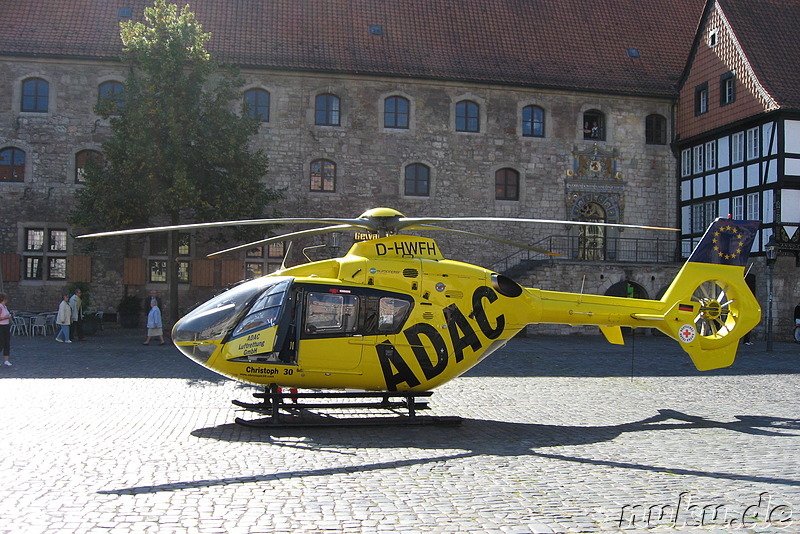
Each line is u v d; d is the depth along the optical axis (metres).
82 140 26.59
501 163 29.50
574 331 27.45
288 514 5.68
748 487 6.78
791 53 27.67
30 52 26.11
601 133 30.72
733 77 27.92
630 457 8.06
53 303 26.53
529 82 29.42
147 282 27.03
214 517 5.56
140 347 20.56
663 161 31.05
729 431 9.74
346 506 5.94
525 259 28.33
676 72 31.81
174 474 6.89
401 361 9.76
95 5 28.27
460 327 10.03
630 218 30.64
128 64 25.02
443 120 29.08
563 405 11.85
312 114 28.12
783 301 26.20
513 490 6.55
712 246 11.65
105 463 7.27
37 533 5.11
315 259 27.86
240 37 28.33
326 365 9.56
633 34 32.91
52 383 13.17
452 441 8.88
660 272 27.56
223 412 10.53
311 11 29.97
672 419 10.66
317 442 8.68
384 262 9.91
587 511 5.92
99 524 5.33
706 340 11.53
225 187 22.78
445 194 29.03
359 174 28.41
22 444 8.06
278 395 9.60
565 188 29.98
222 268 27.31
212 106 22.42
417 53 29.45
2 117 26.36
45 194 26.44
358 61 28.48
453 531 5.36
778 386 14.45
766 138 26.28
